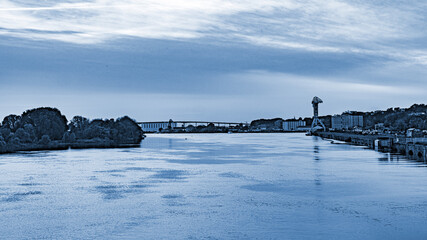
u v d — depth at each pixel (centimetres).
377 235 4772
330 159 13050
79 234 4950
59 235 4928
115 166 11550
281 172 9825
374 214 5606
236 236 4791
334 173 9450
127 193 7212
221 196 6875
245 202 6406
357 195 6781
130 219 5525
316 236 4756
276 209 5944
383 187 7425
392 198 6506
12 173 9969
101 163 12462
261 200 6531
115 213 5838
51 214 5838
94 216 5700
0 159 13975
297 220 5378
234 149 19775
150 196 6931
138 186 7912
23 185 8131
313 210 5859
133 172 10075
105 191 7419
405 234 4794
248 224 5238
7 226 5303
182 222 5356
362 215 5566
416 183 7794
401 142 15588
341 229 4984
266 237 4741
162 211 5919
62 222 5438
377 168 10144
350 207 5997
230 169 10594
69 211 5991
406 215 5538
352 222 5256
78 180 8738
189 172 10019
